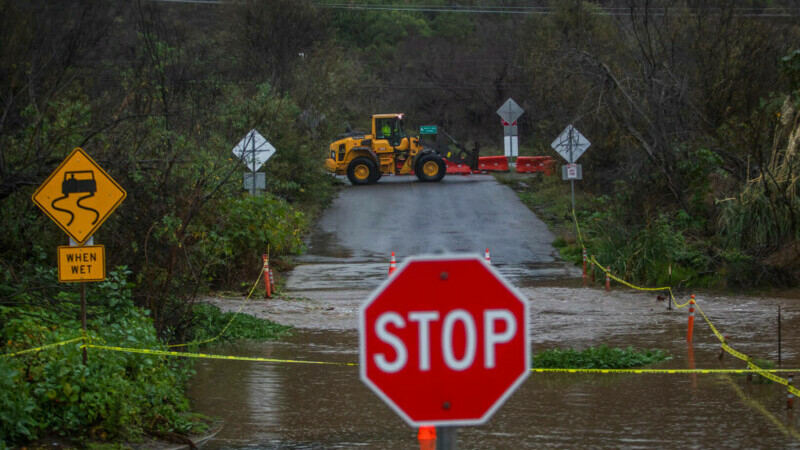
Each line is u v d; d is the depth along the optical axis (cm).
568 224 5453
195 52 4888
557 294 3562
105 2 2833
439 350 556
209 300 3338
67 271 1596
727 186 4378
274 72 7400
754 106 5434
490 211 6025
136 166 2153
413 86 12912
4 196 1900
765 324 2811
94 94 2652
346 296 3559
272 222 3747
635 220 4388
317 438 1574
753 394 1878
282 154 5859
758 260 3672
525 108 10469
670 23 5819
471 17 14688
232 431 1623
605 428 1620
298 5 8356
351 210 6156
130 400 1552
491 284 556
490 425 1656
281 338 2639
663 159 4438
